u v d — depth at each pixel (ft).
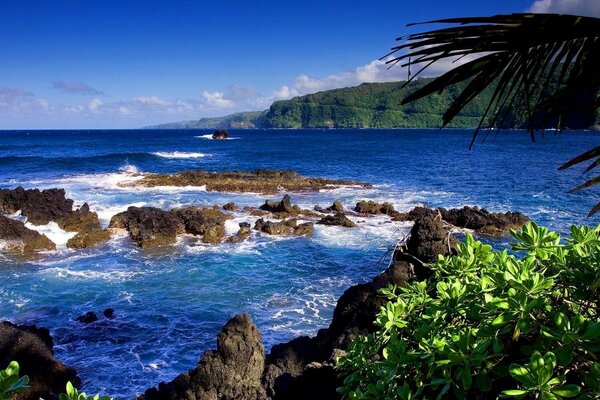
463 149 238.27
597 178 6.38
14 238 59.88
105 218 76.18
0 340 30.68
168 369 33.50
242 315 25.68
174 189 107.45
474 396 10.06
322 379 20.90
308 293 46.55
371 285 25.48
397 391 9.48
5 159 162.71
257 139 397.39
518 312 8.86
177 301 44.73
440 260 13.92
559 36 5.33
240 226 70.59
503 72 5.84
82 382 31.78
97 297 45.73
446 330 10.62
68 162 160.56
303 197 98.99
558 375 8.23
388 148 258.16
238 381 24.23
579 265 10.41
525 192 99.35
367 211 82.38
